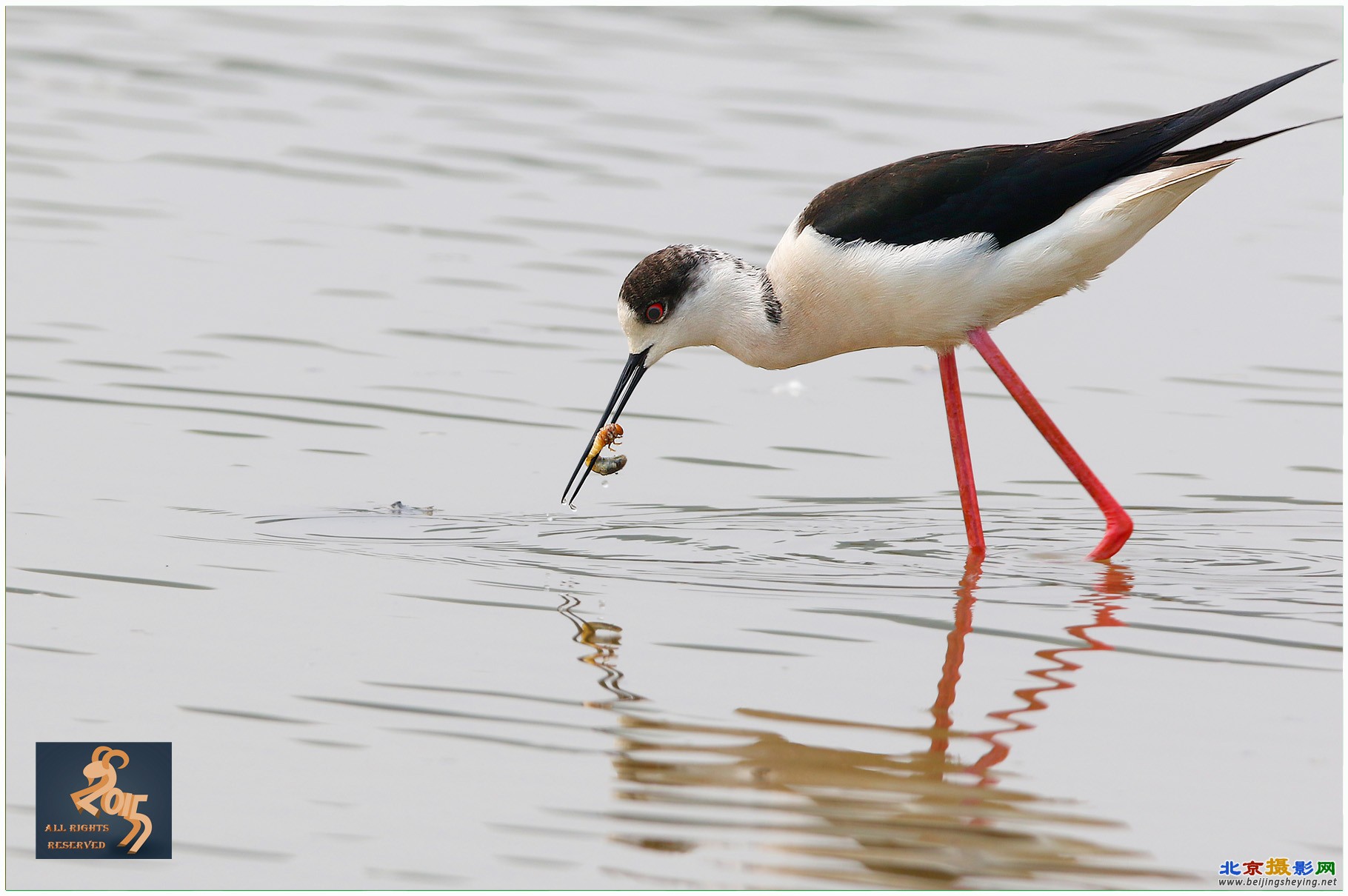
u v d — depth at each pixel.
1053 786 6.77
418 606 8.71
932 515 10.89
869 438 12.41
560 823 6.44
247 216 15.96
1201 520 10.80
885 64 20.72
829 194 10.30
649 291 10.41
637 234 15.75
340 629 8.31
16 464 10.80
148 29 21.33
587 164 17.42
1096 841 6.36
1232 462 11.93
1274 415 12.87
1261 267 16.06
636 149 17.83
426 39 21.41
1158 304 15.29
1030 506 11.12
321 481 10.85
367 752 6.96
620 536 10.16
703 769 6.87
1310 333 14.56
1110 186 9.79
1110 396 13.29
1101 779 6.84
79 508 10.07
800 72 20.36
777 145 17.94
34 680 7.57
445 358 13.33
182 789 6.64
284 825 6.40
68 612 8.42
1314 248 16.52
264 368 12.85
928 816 6.53
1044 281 9.98
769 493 11.18
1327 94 19.98
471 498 10.72
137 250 15.04
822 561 9.78
